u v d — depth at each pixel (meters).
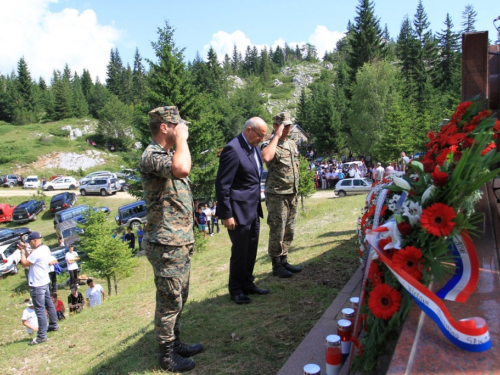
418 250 1.97
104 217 15.06
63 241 21.73
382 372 1.93
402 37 78.19
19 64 91.56
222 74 101.31
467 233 2.17
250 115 82.19
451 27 58.44
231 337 3.60
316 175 31.36
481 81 4.41
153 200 3.00
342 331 2.46
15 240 23.58
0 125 79.00
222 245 17.72
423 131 36.25
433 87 55.09
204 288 6.41
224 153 4.08
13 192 41.19
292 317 3.82
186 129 2.99
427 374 1.48
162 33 18.50
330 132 48.88
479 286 1.99
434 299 1.74
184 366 3.16
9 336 10.58
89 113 93.19
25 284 17.94
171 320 3.14
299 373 2.79
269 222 4.94
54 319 6.75
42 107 96.62
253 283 4.62
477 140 2.31
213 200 20.14
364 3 49.00
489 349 1.57
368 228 3.23
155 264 3.05
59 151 61.84
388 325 1.95
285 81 141.25
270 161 4.77
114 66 115.62
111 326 5.96
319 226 12.77
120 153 68.19
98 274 14.09
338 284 4.57
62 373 4.27
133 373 3.34
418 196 2.26
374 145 37.62
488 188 3.91
